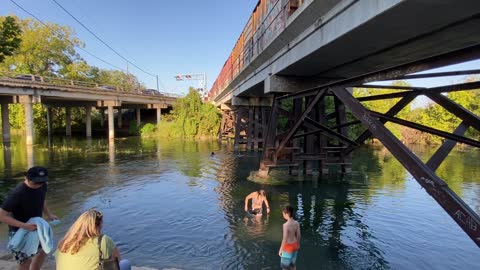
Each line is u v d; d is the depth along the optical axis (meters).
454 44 8.10
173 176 17.09
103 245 3.06
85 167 20.03
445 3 5.34
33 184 3.86
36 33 53.56
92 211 3.17
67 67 57.25
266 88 15.10
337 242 8.19
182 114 46.75
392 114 9.13
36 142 36.97
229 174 17.59
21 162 21.75
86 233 3.01
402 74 6.43
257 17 16.45
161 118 54.06
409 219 10.02
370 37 7.57
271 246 7.86
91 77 67.25
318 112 14.95
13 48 9.40
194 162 22.28
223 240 8.23
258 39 15.66
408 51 9.00
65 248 2.98
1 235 8.09
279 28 11.74
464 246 8.02
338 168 18.75
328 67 11.95
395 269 6.83
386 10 5.72
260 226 9.24
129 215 10.29
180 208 11.05
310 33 9.30
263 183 14.88
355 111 7.51
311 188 13.95
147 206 11.32
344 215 10.38
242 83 23.97
